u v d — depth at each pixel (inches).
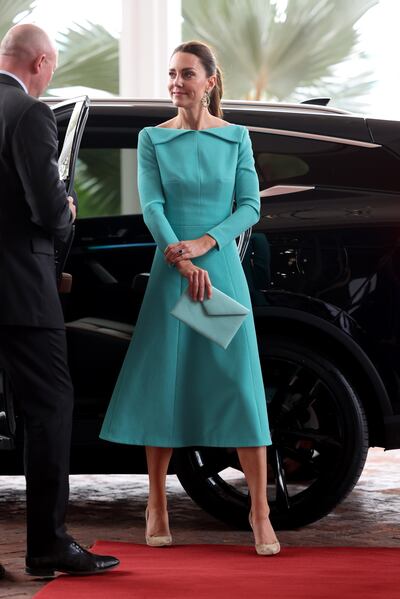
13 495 682.2
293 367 551.5
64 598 392.5
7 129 426.0
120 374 498.6
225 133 501.4
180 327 490.0
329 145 562.6
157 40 1368.1
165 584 416.5
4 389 478.9
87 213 567.2
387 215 549.6
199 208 492.4
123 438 489.4
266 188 555.2
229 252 492.7
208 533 552.1
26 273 428.8
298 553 488.7
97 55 1525.6
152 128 502.9
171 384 488.4
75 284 541.6
